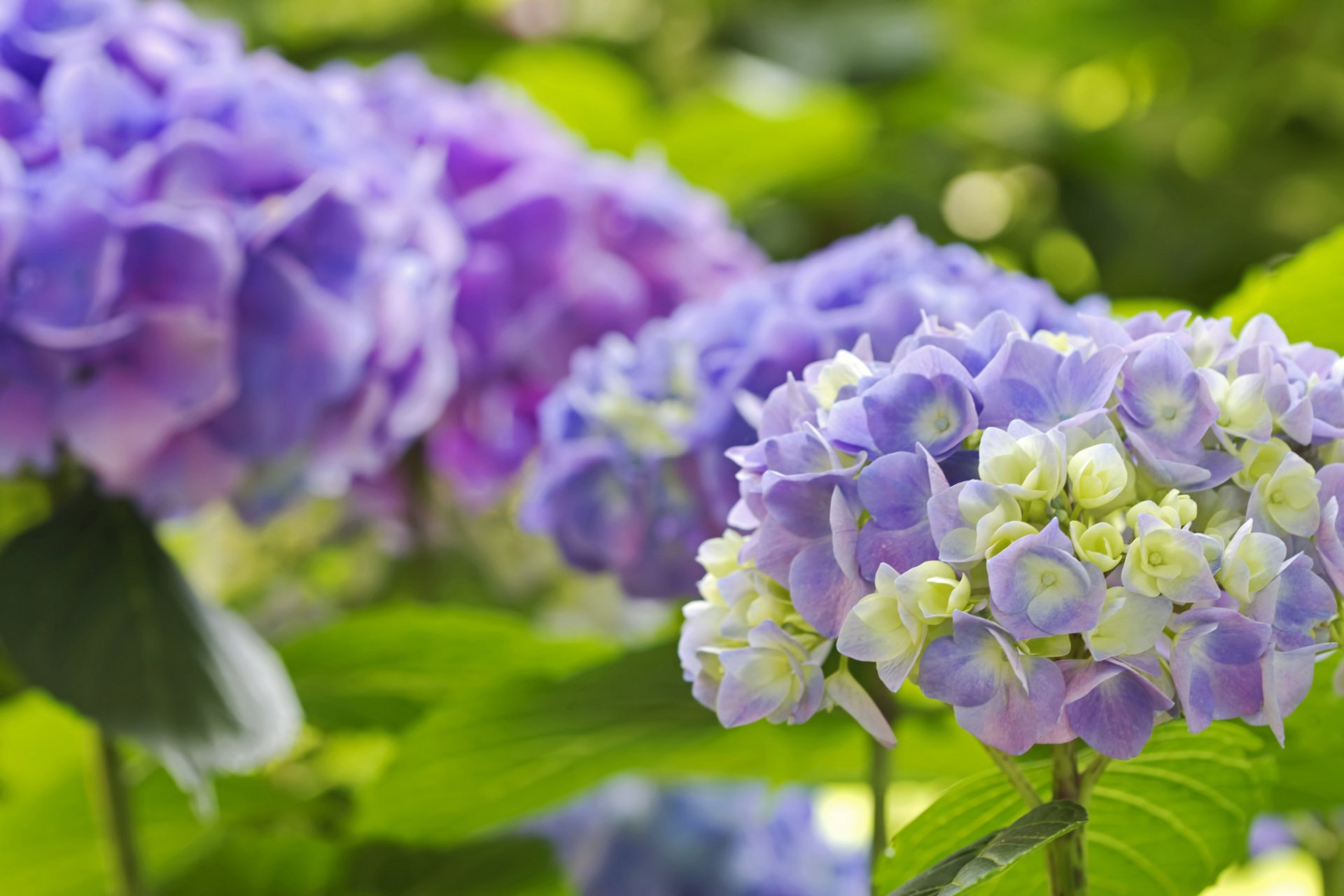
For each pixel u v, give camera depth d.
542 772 1.19
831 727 1.15
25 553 1.17
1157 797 1.00
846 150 2.42
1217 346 0.94
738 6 3.01
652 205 1.47
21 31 1.20
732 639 0.93
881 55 2.90
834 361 0.95
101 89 1.17
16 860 1.38
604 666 1.15
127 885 1.24
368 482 1.48
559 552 1.21
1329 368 0.95
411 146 1.44
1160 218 2.94
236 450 1.18
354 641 1.30
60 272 1.13
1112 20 3.24
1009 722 0.89
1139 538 0.89
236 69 1.22
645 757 1.18
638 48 3.03
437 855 1.44
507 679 1.15
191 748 1.15
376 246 1.20
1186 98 3.20
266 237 1.17
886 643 0.90
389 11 3.09
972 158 2.92
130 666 1.15
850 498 0.92
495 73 2.52
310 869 1.42
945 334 0.95
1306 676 0.91
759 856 1.56
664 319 1.48
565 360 1.43
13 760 1.54
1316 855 1.25
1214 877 1.03
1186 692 0.89
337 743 1.72
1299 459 0.91
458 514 1.53
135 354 1.14
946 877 0.90
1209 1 3.18
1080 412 0.91
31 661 1.14
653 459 1.16
